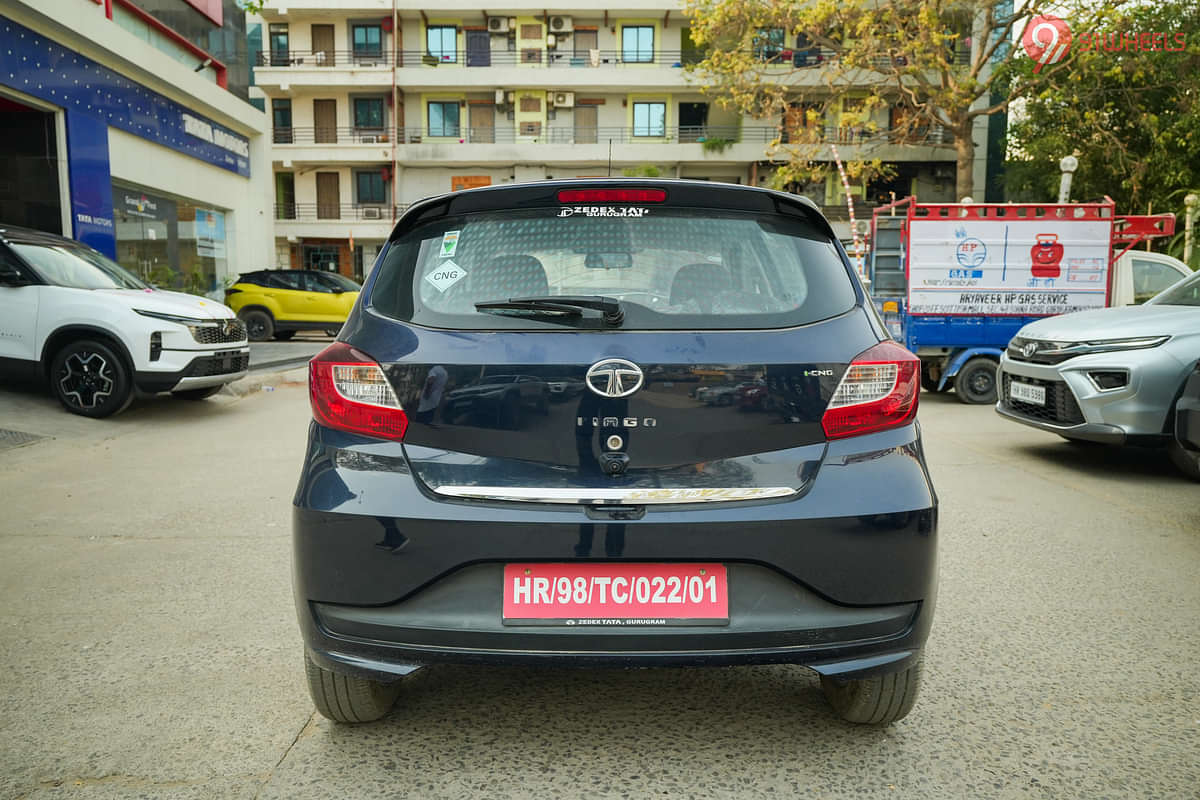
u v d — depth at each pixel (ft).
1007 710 9.04
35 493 18.97
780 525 7.06
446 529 7.06
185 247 63.62
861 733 8.55
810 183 124.47
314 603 7.38
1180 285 22.44
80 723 8.68
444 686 9.68
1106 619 11.65
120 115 52.11
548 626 7.09
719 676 10.00
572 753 8.16
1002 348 34.96
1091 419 20.24
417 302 7.82
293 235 127.65
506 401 7.22
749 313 7.59
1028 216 34.35
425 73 124.16
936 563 7.50
